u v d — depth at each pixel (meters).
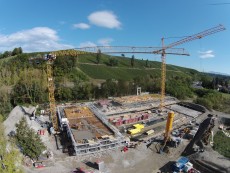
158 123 102.75
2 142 43.50
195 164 62.34
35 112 101.00
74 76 172.12
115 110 115.62
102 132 81.75
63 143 75.00
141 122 103.31
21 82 122.94
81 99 140.75
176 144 73.44
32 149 60.41
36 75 130.50
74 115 101.00
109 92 149.75
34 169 57.00
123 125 98.56
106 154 67.44
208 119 94.06
